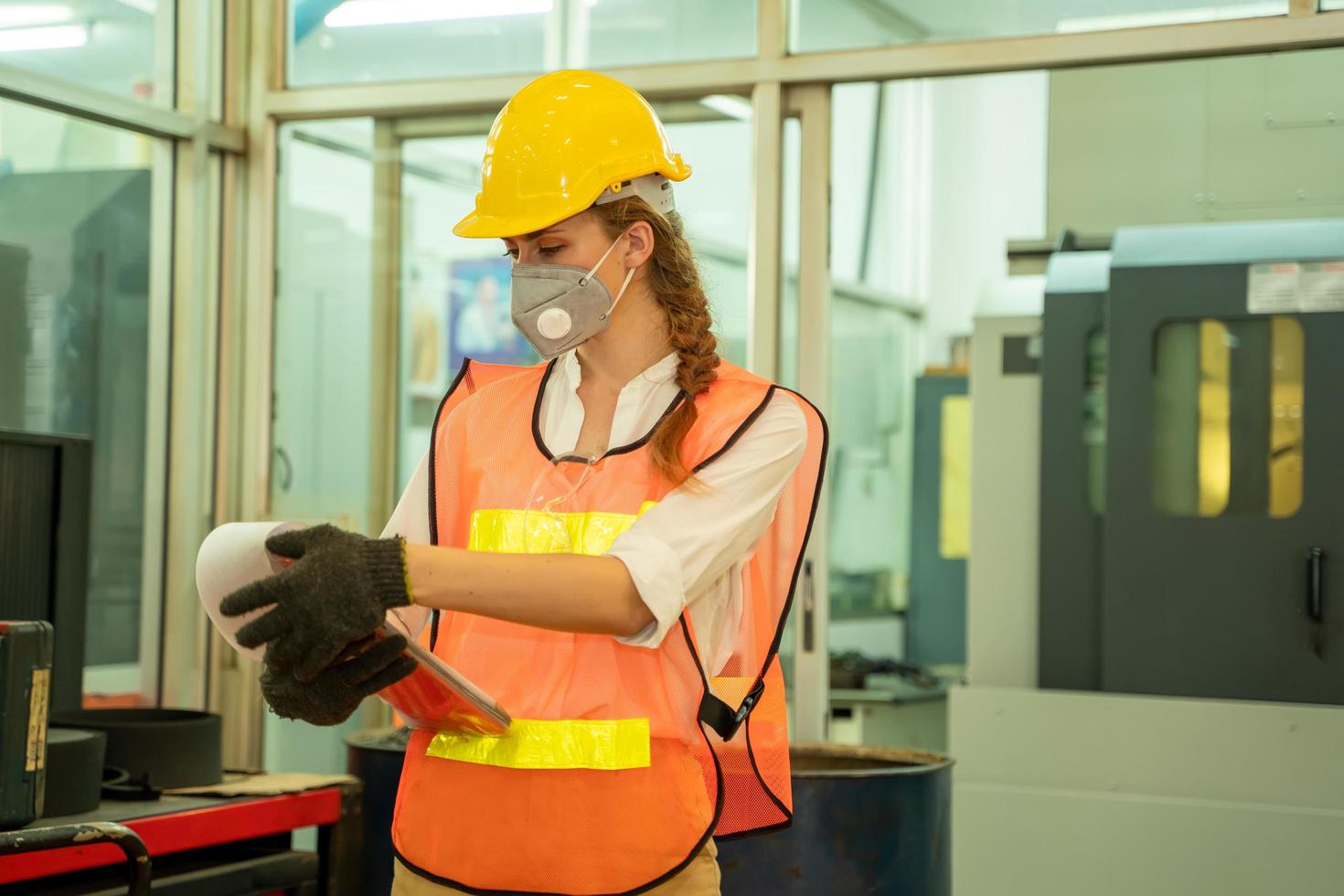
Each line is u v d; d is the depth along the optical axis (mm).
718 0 3252
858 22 3168
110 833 1500
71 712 2230
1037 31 3037
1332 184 3203
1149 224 3396
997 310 3199
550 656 1191
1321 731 2729
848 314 4355
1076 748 2893
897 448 4598
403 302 3598
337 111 3525
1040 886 2885
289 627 965
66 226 3162
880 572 4512
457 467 1297
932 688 4188
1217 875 2770
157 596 3420
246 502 3576
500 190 1227
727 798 1269
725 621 1228
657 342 1271
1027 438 3135
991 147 4797
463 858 1179
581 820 1153
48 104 3082
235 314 3590
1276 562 2811
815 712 3189
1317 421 2791
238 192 3602
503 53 3406
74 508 2332
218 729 2193
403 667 1011
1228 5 2924
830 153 3240
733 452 1180
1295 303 2807
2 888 1837
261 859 2119
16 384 3023
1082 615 3000
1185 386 2916
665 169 1252
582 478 1203
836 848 2109
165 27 3414
